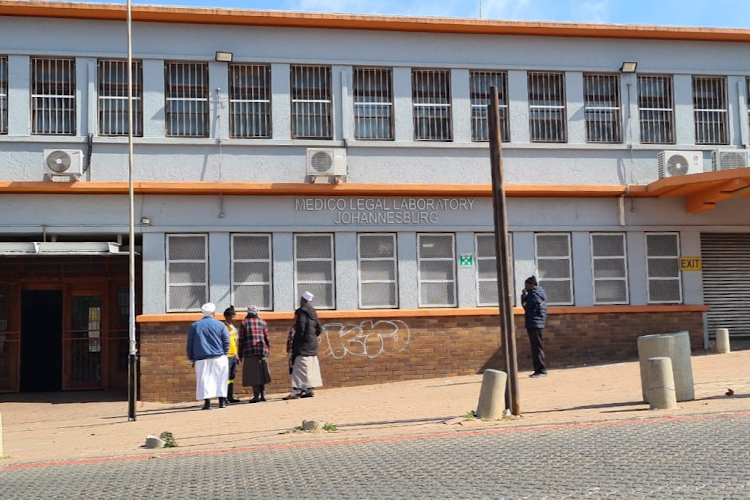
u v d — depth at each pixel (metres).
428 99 19.95
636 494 6.84
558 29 20.27
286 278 18.95
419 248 19.61
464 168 19.84
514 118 20.19
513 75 20.30
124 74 18.78
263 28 19.30
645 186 20.23
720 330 19.56
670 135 20.91
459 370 19.36
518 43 20.36
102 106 18.67
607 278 20.36
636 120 20.70
